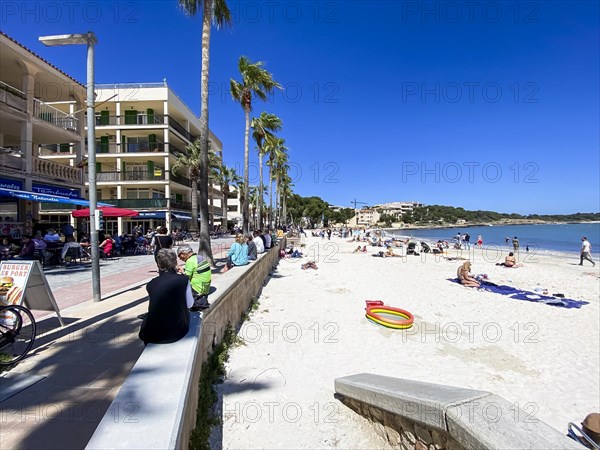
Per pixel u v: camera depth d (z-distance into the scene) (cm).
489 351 716
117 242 1762
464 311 1025
